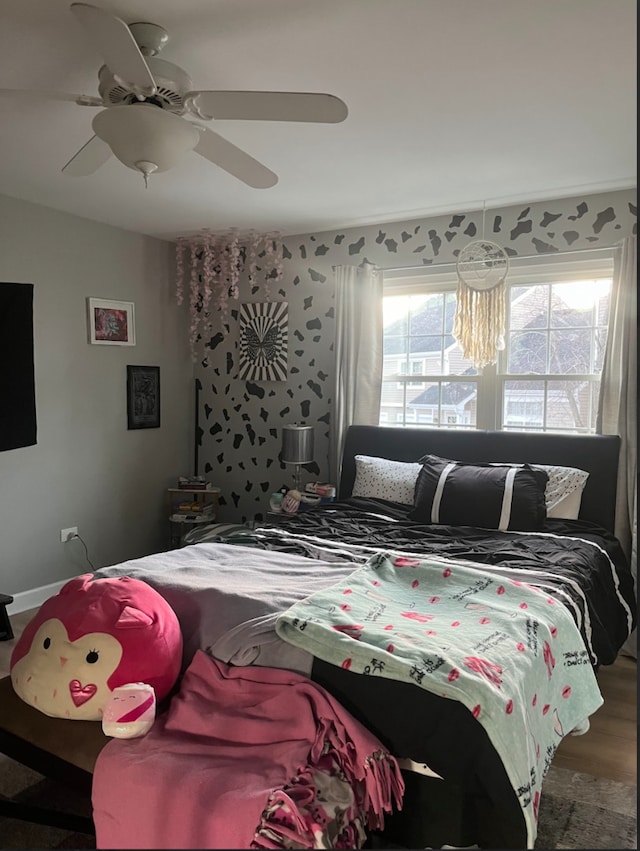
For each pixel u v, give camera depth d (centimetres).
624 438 342
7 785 218
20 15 185
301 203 379
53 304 396
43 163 310
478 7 180
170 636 188
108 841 152
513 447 370
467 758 151
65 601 194
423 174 326
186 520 461
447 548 288
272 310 467
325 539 306
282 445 459
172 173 324
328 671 174
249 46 202
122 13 183
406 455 402
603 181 338
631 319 337
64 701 177
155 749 162
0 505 373
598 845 188
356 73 220
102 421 434
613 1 178
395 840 167
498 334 378
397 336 431
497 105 245
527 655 181
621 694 281
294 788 147
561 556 272
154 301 470
